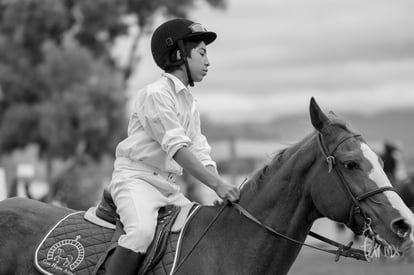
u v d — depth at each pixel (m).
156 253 7.72
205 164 8.30
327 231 27.88
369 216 7.14
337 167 7.34
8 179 22.25
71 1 38.94
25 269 8.15
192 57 8.16
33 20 38.16
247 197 7.94
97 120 36.12
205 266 7.60
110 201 8.18
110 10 38.91
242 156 34.97
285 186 7.73
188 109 8.18
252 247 7.70
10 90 38.41
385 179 7.19
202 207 8.06
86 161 36.09
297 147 7.80
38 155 39.19
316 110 7.50
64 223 8.29
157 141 7.98
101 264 7.79
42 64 37.16
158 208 7.93
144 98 7.98
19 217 8.49
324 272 22.38
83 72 36.75
